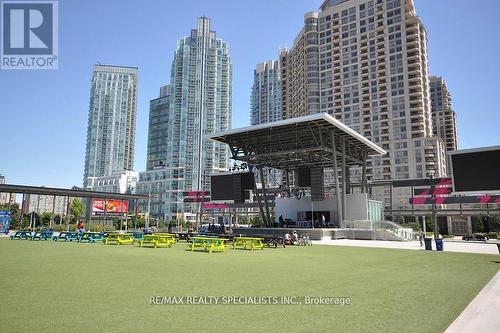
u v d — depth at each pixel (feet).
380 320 23.39
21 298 27.99
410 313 25.32
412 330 21.38
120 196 211.00
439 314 25.18
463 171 125.49
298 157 179.52
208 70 508.94
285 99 540.11
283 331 20.76
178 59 506.48
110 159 580.30
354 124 429.79
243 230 161.58
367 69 432.25
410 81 402.72
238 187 169.99
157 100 539.29
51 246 85.20
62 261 53.16
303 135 158.71
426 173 372.38
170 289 32.12
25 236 119.75
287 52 545.44
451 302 29.01
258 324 22.04
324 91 458.91
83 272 41.96
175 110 492.95
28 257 58.49
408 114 397.60
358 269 49.44
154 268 46.21
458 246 114.32
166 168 461.37
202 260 57.31
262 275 41.60
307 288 33.86
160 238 91.30
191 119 490.08
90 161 572.92
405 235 149.18
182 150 478.18
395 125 402.52
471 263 60.29
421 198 179.11
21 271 42.45
